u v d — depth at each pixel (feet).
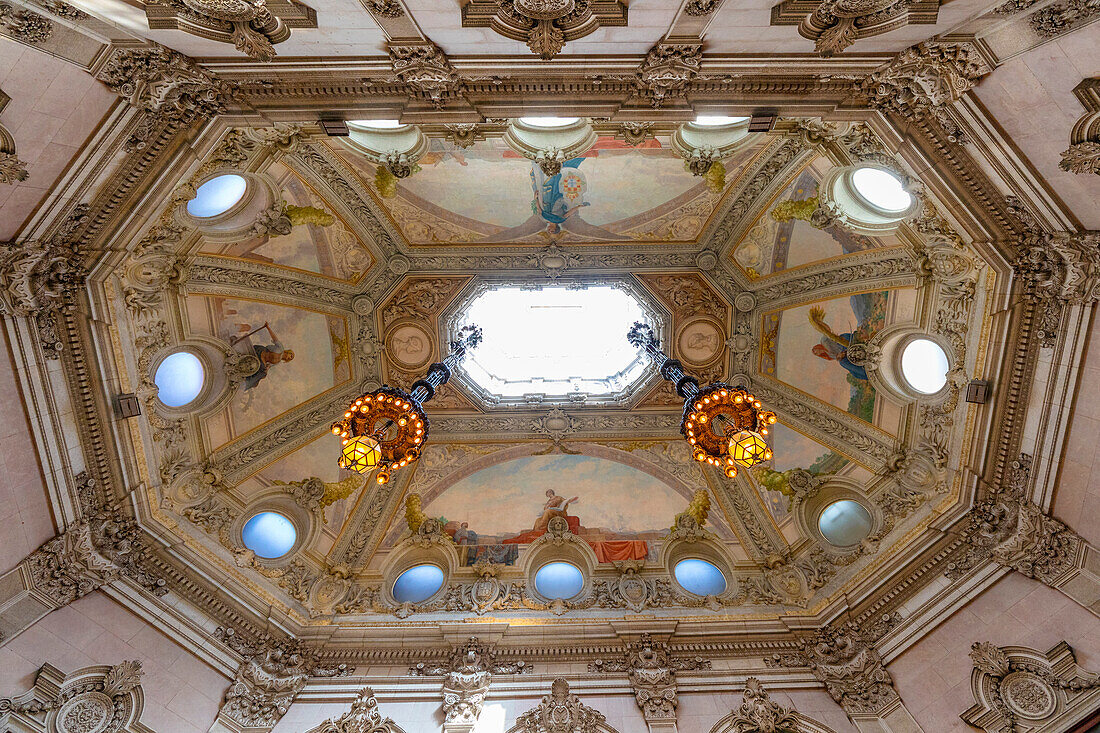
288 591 40.11
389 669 36.65
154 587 34.06
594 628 38.29
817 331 44.04
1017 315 30.27
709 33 21.88
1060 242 26.53
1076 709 27.58
